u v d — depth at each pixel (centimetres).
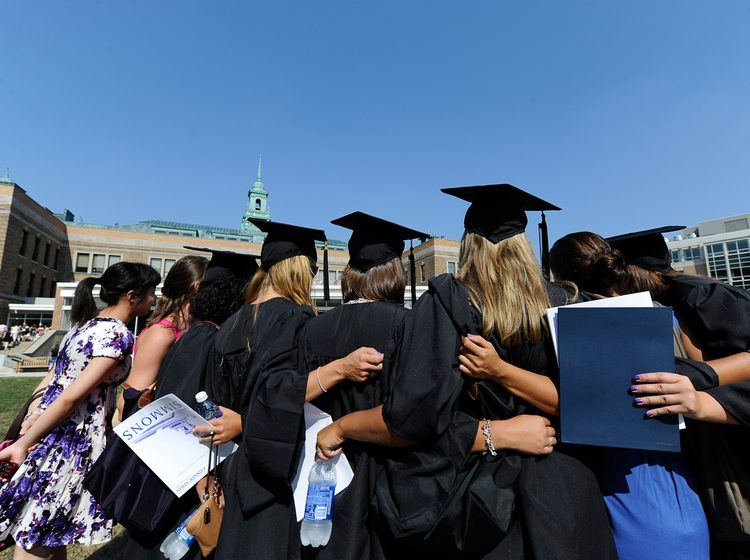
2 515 195
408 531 132
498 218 161
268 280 211
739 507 145
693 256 4944
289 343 176
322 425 165
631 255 193
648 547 141
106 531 213
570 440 133
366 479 152
